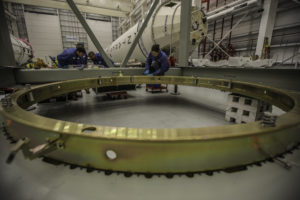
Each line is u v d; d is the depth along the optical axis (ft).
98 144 1.63
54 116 6.13
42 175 1.77
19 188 1.62
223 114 6.43
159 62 9.40
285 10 18.21
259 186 1.64
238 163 1.80
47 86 4.82
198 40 12.00
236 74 6.55
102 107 7.47
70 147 1.73
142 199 1.53
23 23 39.29
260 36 18.58
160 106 7.65
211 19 22.08
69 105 7.82
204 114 6.42
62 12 42.50
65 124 1.68
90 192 1.58
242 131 1.57
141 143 1.57
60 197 1.53
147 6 28.96
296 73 4.52
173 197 1.55
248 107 4.92
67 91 5.70
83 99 9.25
